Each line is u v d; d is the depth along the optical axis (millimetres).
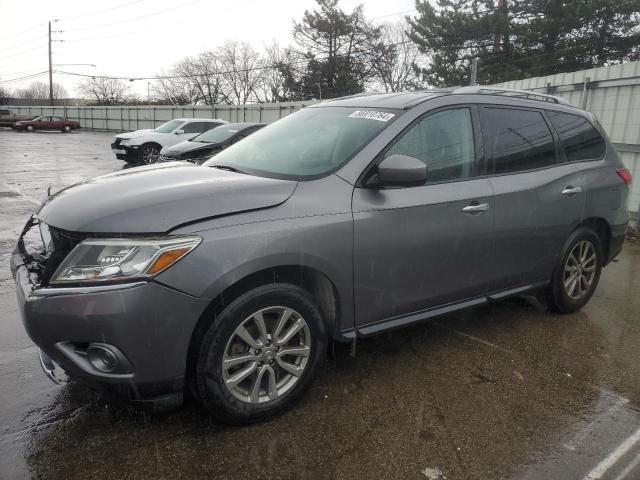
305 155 3242
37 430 2691
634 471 2516
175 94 71000
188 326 2439
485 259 3598
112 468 2432
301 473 2438
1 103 78625
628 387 3309
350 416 2891
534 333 4090
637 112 7473
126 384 2396
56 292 2344
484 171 3613
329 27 41500
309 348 2889
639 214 7551
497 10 27766
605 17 24250
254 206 2637
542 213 3887
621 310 4637
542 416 2959
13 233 6871
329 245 2807
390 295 3158
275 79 59625
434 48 29016
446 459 2572
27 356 3496
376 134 3176
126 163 17094
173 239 2393
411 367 3471
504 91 4000
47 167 15805
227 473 2420
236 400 2664
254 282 2676
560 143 4191
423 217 3186
